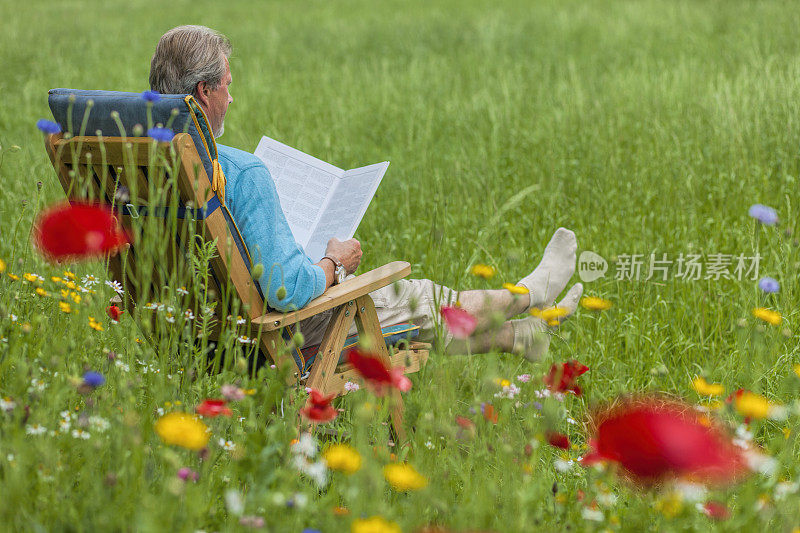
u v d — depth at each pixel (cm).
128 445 359
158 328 494
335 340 522
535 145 1244
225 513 385
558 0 3484
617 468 357
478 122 1418
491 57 2255
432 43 2623
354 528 312
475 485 400
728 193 1018
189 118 463
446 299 600
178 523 335
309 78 1983
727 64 1789
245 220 504
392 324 584
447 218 988
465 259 877
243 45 2703
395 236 970
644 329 737
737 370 585
